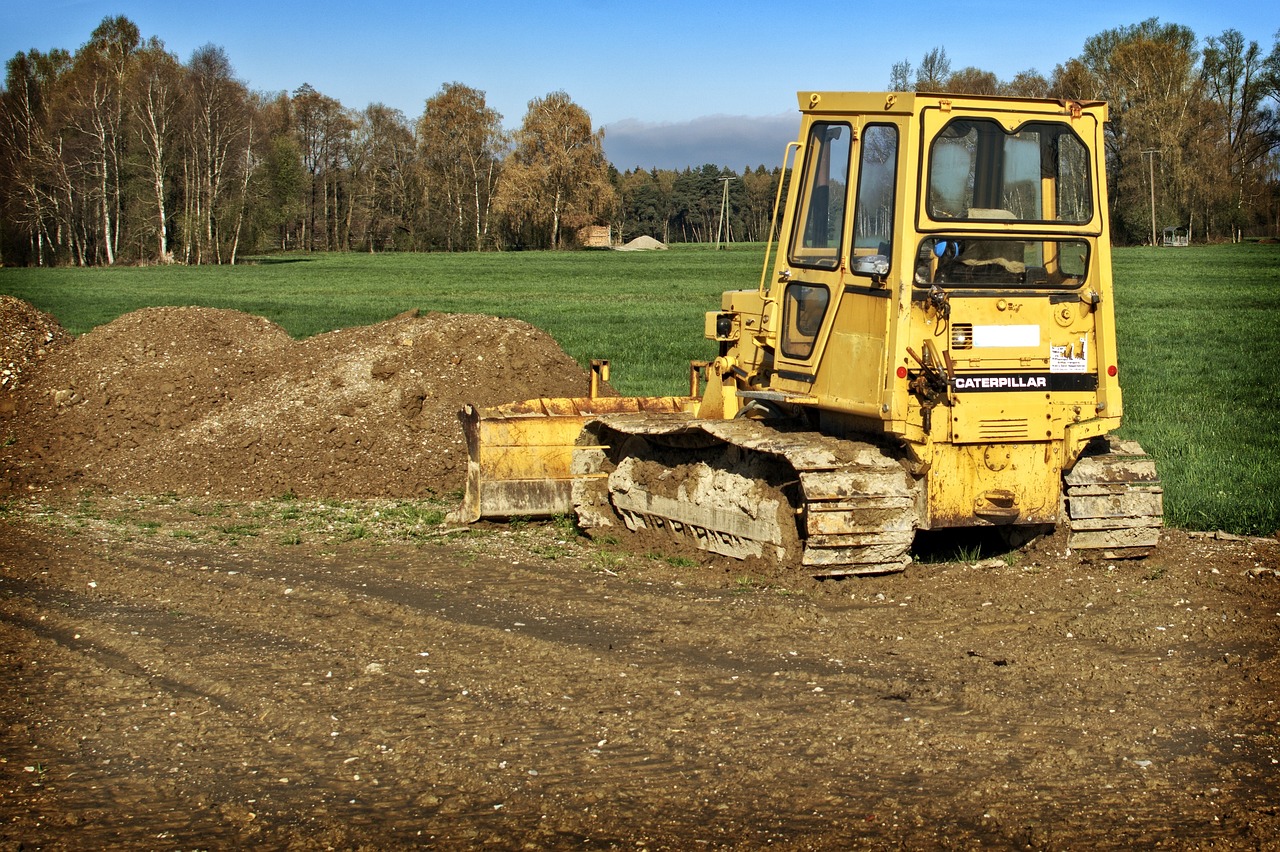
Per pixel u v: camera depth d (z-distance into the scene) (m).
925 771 5.57
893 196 8.40
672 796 5.33
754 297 10.23
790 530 8.95
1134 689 6.63
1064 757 5.71
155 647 7.61
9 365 17.70
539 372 16.00
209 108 89.06
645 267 79.94
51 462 15.20
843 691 6.61
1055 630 7.73
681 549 10.12
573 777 5.54
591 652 7.36
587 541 10.82
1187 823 5.05
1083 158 8.70
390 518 11.97
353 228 124.69
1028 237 8.55
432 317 16.98
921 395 8.39
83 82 86.19
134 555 10.35
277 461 14.25
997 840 4.91
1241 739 5.94
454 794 5.39
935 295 8.33
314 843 4.96
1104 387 8.76
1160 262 69.06
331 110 125.00
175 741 6.07
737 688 6.68
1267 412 18.28
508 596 8.81
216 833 5.07
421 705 6.50
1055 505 8.91
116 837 5.05
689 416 10.98
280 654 7.46
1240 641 7.48
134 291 56.06
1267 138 95.62
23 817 5.24
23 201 83.62
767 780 5.48
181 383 16.88
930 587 8.74
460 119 124.06
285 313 42.22
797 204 9.44
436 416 15.04
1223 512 11.18
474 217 125.00
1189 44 101.31
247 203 92.06
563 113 120.19
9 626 8.09
